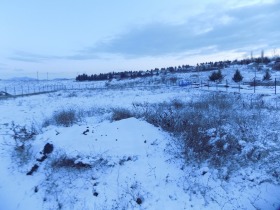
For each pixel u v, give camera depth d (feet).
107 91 140.67
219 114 48.32
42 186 28.27
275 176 27.89
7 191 28.14
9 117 63.77
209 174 28.40
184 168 30.14
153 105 69.00
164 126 40.63
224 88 128.57
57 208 25.17
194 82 183.93
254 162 30.42
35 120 57.21
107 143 34.01
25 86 287.89
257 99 78.38
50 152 32.81
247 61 316.19
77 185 27.91
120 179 28.27
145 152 33.01
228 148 32.32
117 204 24.98
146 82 211.61
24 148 35.12
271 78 179.11
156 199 25.43
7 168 32.19
